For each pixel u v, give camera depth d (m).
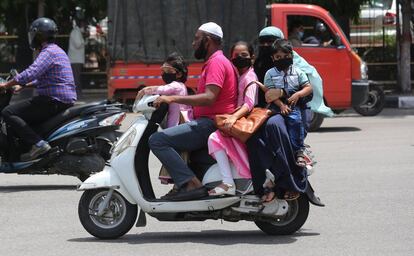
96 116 20.59
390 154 25.59
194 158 14.88
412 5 46.47
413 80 48.12
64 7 43.75
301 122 14.74
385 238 15.00
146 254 14.03
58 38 46.25
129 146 14.81
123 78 34.06
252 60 15.20
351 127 33.56
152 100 14.59
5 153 20.62
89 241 15.10
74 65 44.66
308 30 33.78
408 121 35.16
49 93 20.41
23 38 46.03
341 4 46.03
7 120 20.23
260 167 14.37
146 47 33.97
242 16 33.66
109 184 14.83
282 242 14.80
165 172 15.20
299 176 14.60
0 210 18.25
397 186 20.30
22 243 15.04
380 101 37.81
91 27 48.09
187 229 16.25
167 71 15.43
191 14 33.84
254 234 15.59
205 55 15.14
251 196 14.58
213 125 14.72
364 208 17.77
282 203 14.65
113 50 34.06
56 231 16.03
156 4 33.88
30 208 18.42
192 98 14.61
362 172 22.45
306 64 29.39
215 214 14.73
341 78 33.28
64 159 20.39
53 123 20.50
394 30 49.25
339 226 16.08
